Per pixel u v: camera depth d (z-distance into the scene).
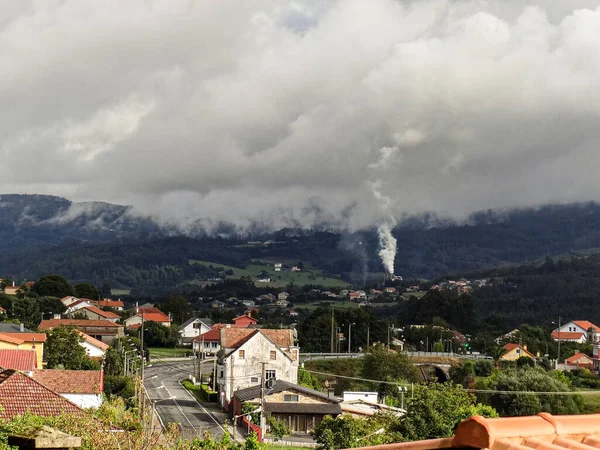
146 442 35.97
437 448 8.73
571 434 9.35
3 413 38.00
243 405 84.38
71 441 15.88
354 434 67.25
